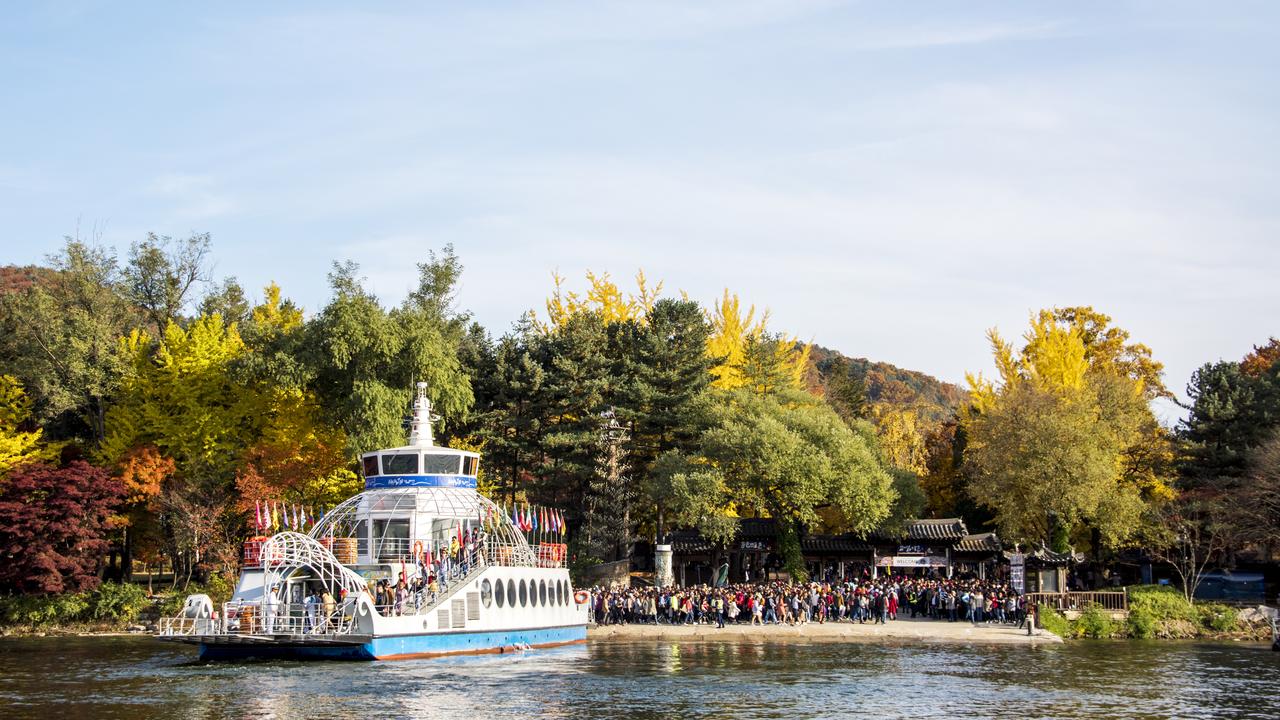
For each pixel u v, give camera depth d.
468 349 108.12
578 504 101.56
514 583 65.19
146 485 86.19
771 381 115.56
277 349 89.38
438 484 66.31
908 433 137.25
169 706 45.12
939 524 95.06
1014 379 112.19
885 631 74.00
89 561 82.56
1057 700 49.03
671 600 79.56
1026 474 86.44
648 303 122.88
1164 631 78.94
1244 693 51.38
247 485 84.12
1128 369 122.88
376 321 88.00
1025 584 82.81
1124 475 99.56
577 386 100.88
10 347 97.38
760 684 52.59
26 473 81.94
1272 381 102.25
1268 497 85.62
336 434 89.38
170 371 92.25
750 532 97.31
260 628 56.62
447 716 43.75
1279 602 83.94
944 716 45.06
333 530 68.69
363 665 56.31
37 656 63.28
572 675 55.00
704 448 94.25
